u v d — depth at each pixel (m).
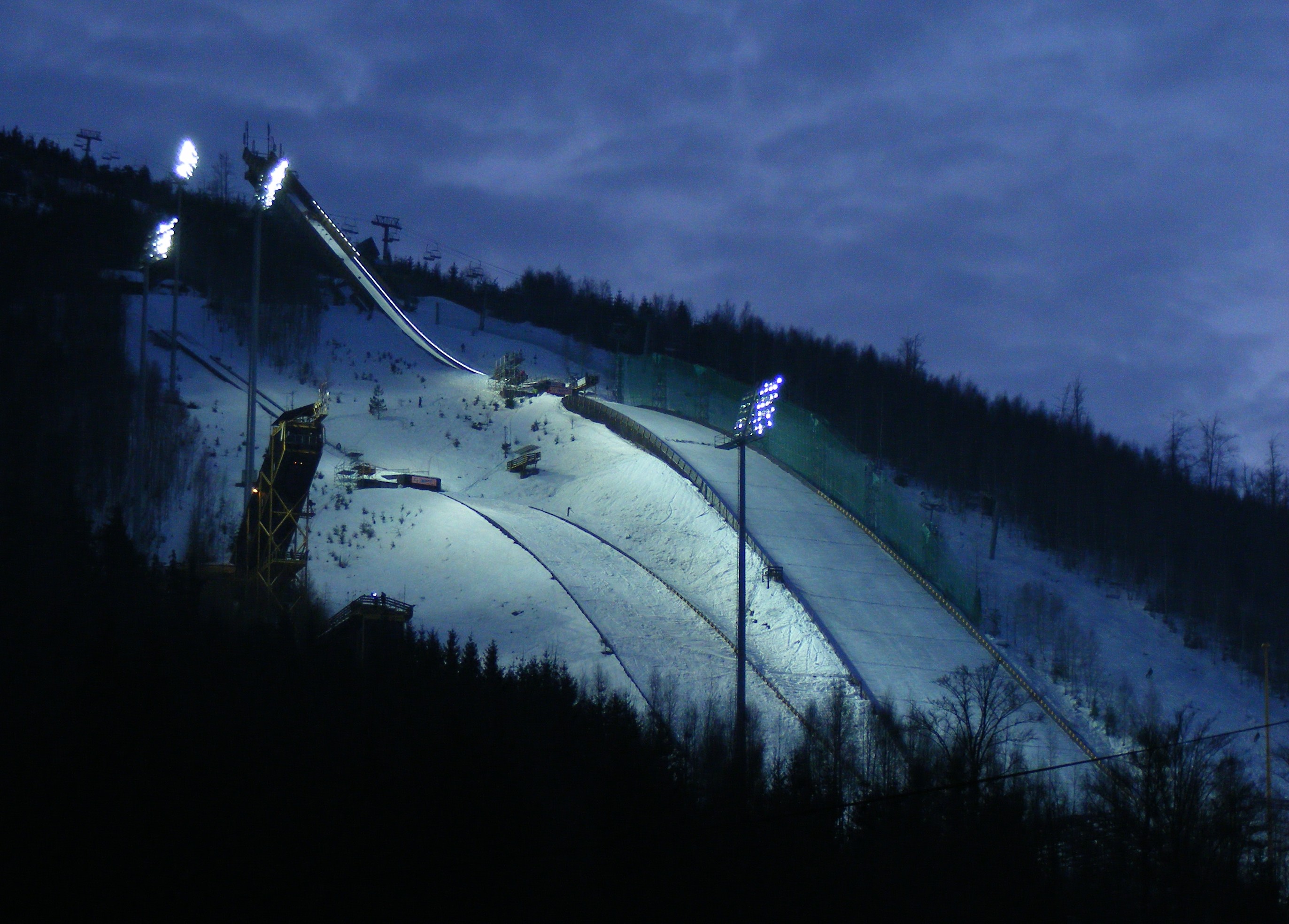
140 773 34.00
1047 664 85.06
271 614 63.91
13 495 63.00
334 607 80.06
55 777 33.06
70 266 140.25
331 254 191.25
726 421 138.75
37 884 30.86
